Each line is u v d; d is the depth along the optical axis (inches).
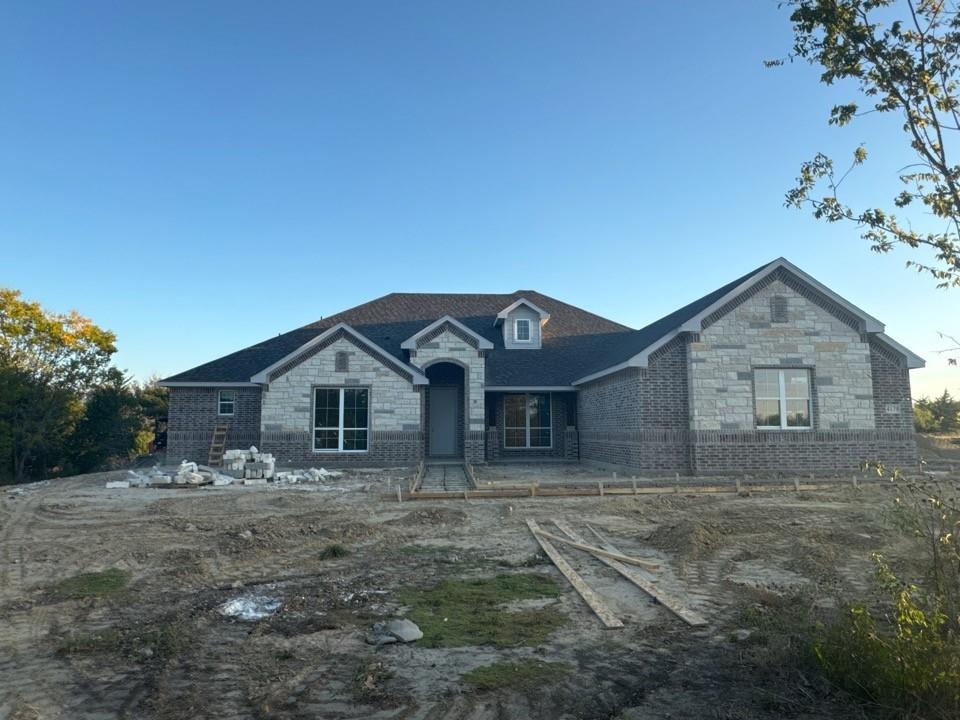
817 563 348.8
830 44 205.5
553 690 205.3
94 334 1601.9
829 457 820.0
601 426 970.7
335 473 871.1
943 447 1074.1
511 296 1342.3
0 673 224.8
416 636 250.7
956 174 189.9
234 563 379.9
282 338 1119.6
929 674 173.8
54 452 1542.8
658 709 190.7
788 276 835.4
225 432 996.6
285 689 207.9
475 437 1013.2
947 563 211.0
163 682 213.8
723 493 650.2
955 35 189.6
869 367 835.4
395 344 1112.2
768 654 215.8
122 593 321.4
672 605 286.2
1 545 443.5
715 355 816.9
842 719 179.9
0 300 1521.9
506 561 376.2
